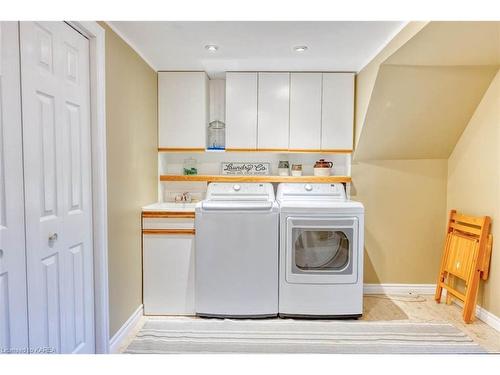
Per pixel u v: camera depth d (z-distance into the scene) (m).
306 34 2.15
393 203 3.02
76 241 1.68
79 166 1.70
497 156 2.35
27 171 1.33
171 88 2.93
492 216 2.39
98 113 1.81
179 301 2.57
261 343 2.15
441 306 2.76
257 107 2.96
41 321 1.42
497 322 2.31
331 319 2.51
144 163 2.61
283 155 3.26
